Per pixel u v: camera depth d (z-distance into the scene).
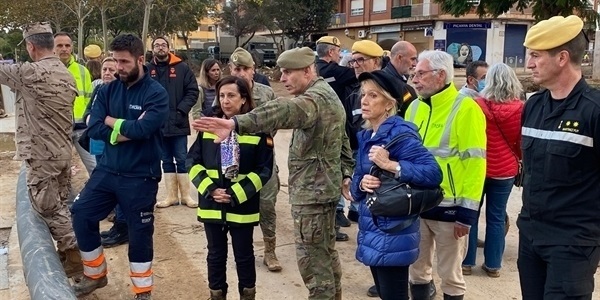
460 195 3.79
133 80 3.98
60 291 3.26
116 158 4.03
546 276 2.86
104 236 5.75
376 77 3.12
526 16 38.88
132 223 4.08
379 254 3.08
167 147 6.96
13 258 5.33
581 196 2.68
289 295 4.58
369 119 3.18
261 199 4.94
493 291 4.65
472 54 39.44
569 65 2.68
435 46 40.16
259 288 4.71
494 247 4.89
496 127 4.66
